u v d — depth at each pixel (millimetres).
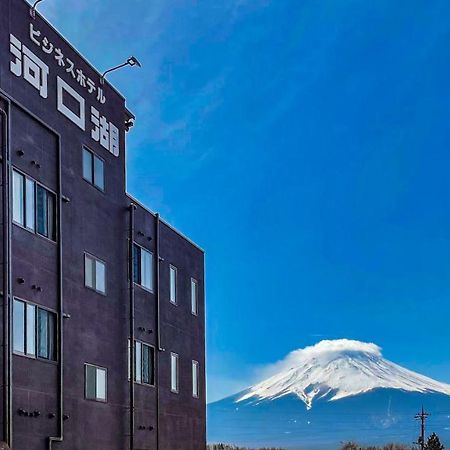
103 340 26375
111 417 26438
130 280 28656
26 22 23141
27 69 23000
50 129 23953
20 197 22125
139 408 28828
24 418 21219
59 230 23922
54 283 23484
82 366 24781
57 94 24688
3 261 20781
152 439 29609
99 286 26516
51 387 22766
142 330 29641
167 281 32688
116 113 29062
